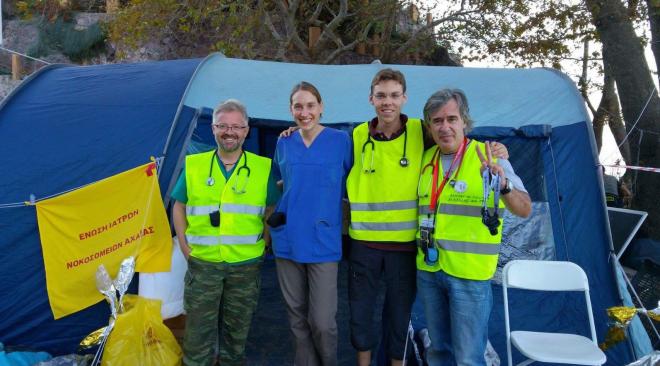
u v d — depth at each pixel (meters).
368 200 2.70
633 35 6.68
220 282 2.81
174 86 3.85
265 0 9.72
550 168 3.87
